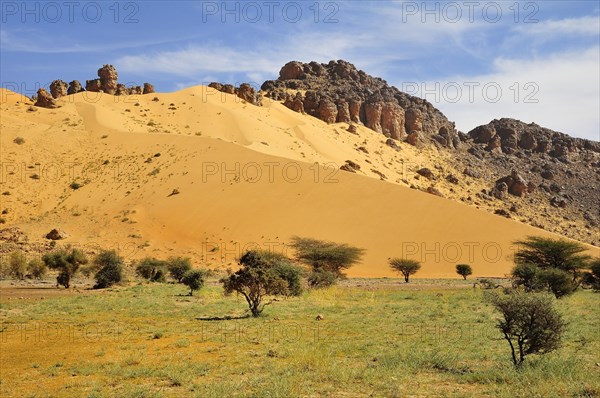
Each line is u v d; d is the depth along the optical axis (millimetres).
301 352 15477
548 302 13898
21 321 23344
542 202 176750
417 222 81312
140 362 14805
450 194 159875
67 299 32875
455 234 79125
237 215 82938
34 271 56594
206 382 12523
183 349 16703
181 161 99938
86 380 13000
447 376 12773
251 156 98500
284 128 161125
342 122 191625
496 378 12297
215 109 152375
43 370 13930
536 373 12445
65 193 95000
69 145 112375
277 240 77188
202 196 87938
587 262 56281
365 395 11133
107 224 83000
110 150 109375
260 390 11398
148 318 24453
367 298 35312
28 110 130250
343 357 15305
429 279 65812
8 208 89750
